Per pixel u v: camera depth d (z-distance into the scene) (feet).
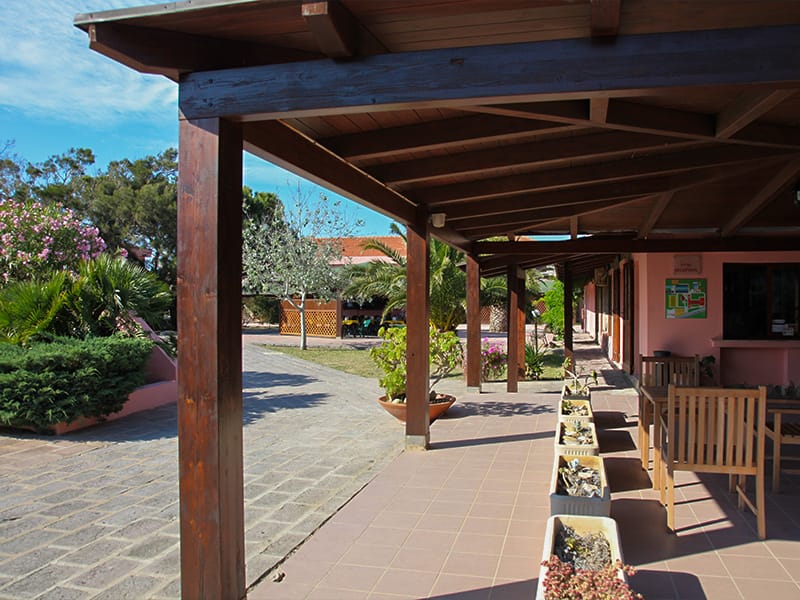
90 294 29.17
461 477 17.22
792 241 26.73
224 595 9.05
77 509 15.37
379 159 15.15
